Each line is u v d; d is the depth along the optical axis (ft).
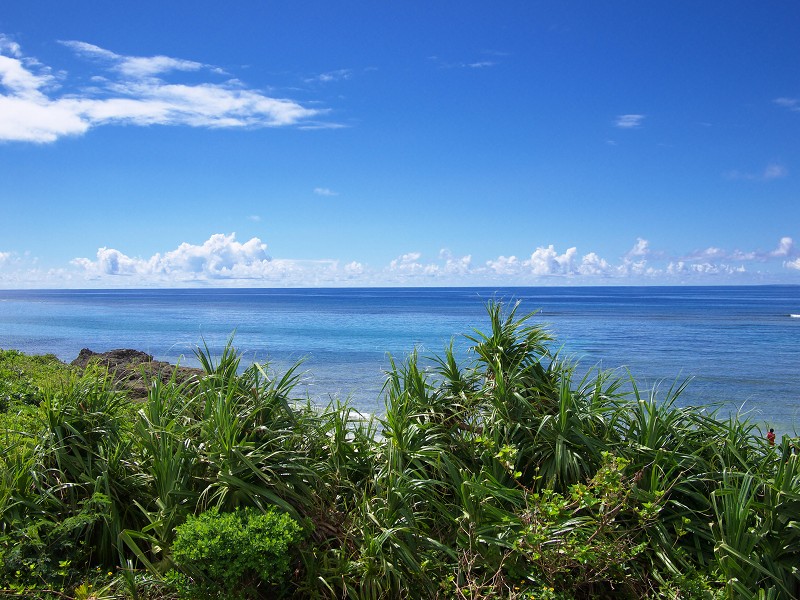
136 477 15.69
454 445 17.16
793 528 13.79
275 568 13.15
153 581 13.38
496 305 19.79
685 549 14.85
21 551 13.80
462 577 14.05
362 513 15.03
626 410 17.88
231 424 15.48
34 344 138.10
